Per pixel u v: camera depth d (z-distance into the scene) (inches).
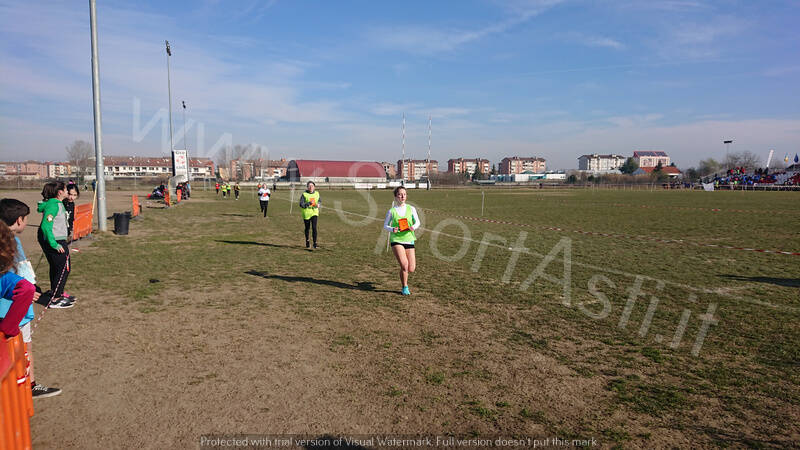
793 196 1982.0
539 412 151.2
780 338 226.5
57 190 260.1
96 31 597.3
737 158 4638.3
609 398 161.9
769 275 375.2
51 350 199.3
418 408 152.1
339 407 151.9
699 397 163.8
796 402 160.9
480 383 172.1
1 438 103.1
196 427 138.3
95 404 151.9
